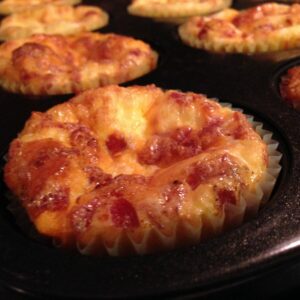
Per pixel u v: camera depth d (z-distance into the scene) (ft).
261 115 0.53
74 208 0.38
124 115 0.49
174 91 0.51
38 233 0.39
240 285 0.33
